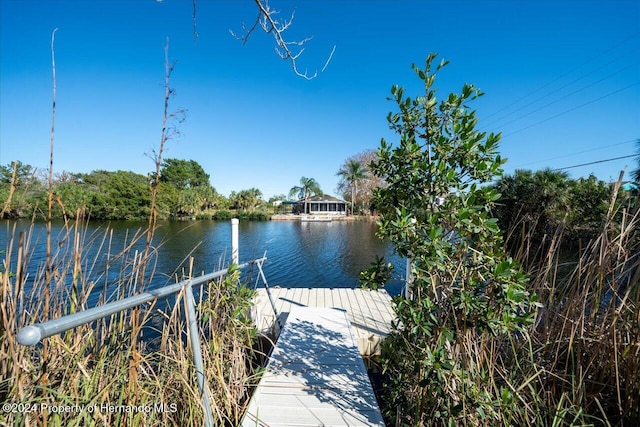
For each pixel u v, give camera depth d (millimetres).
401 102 1595
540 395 1465
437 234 1297
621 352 1352
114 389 1128
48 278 1076
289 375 2021
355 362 2199
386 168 1663
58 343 1063
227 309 1943
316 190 42906
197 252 10328
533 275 1779
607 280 1465
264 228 24000
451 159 1478
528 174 8703
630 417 1260
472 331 1562
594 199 5816
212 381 1606
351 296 4559
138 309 1215
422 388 1431
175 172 37594
